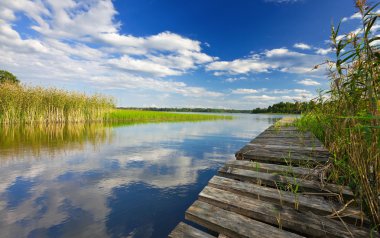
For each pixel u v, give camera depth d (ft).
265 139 19.34
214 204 7.38
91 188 13.83
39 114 57.36
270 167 10.59
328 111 11.10
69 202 11.77
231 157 23.81
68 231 9.04
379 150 6.08
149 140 35.60
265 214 6.44
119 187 14.12
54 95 61.72
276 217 6.23
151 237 8.76
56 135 36.60
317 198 7.27
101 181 15.16
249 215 6.70
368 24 5.73
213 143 33.99
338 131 9.42
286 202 7.01
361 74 6.18
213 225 6.19
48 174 16.33
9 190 13.14
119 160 21.30
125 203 11.81
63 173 16.67
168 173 17.40
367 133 6.33
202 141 36.04
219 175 10.36
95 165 19.21
